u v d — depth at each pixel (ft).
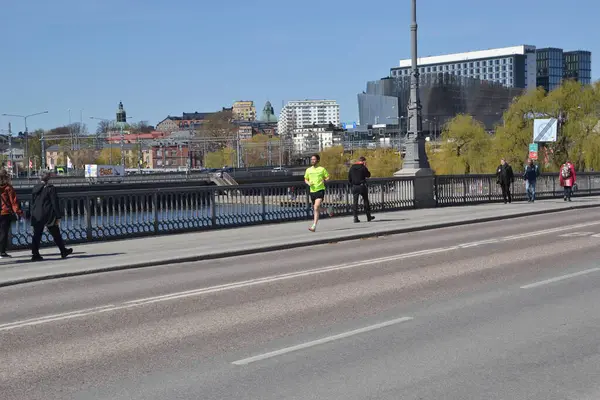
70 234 62.03
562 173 117.08
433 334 26.81
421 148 100.63
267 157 569.64
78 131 554.87
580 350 24.23
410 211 94.73
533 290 35.65
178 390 20.72
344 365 22.90
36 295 38.93
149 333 28.25
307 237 63.67
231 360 23.85
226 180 303.68
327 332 27.58
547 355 23.67
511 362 22.91
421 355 23.89
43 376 22.49
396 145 510.58
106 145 552.00
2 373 22.95
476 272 42.22
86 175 377.71
